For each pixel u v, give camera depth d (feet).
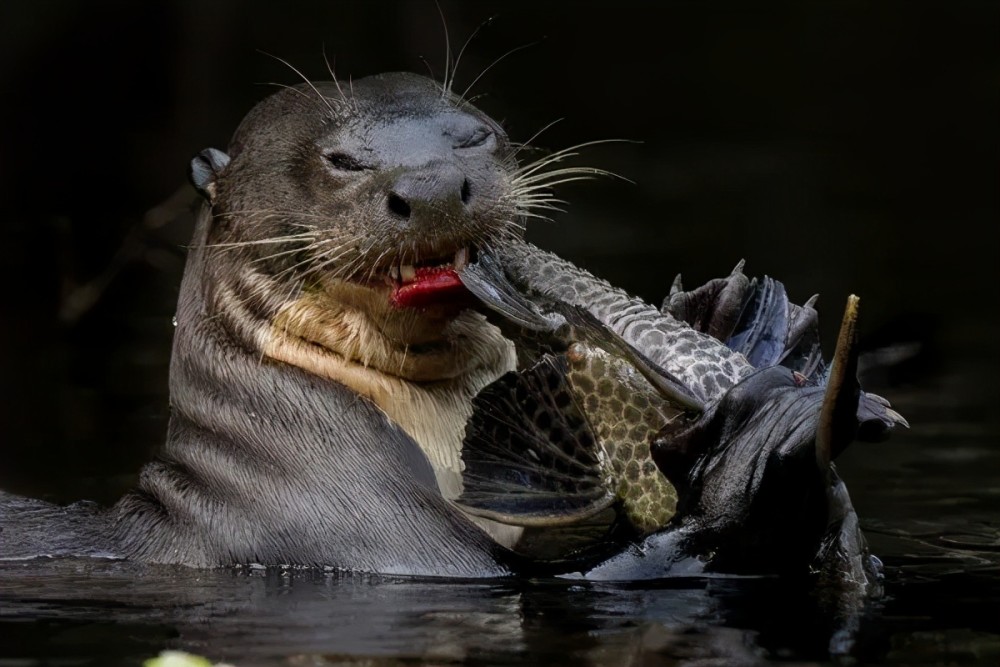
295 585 63.93
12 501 77.36
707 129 228.22
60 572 67.36
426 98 70.69
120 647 53.42
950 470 89.04
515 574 65.00
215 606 59.98
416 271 67.21
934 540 72.08
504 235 67.31
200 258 74.49
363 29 224.53
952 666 49.14
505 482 63.82
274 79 212.84
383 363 71.05
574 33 254.47
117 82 201.57
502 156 72.84
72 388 118.93
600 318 65.00
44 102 194.90
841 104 237.25
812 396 60.39
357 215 66.74
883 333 127.03
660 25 261.85
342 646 52.60
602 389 63.21
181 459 73.20
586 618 56.18
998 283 148.66
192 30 207.21
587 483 62.64
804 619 55.42
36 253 163.02
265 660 50.78
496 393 65.36
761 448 60.03
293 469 69.31
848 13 268.62
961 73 247.50
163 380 121.80
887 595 59.36
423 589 62.54
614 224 176.45
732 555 60.90
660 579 61.62
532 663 49.98
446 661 50.29
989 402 107.24
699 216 180.04
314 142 69.46
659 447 61.16
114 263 151.64
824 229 173.78
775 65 252.62
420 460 70.23
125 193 184.24
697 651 51.21
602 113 233.14
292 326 70.59
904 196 190.70
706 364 62.80
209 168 74.64
